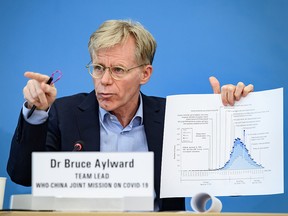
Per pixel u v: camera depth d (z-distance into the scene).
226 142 2.39
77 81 3.64
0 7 3.72
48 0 3.70
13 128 3.61
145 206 1.87
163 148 2.40
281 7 3.65
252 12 3.65
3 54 3.67
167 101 2.45
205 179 2.36
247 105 2.41
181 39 3.65
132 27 2.69
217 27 3.64
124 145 2.72
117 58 2.59
